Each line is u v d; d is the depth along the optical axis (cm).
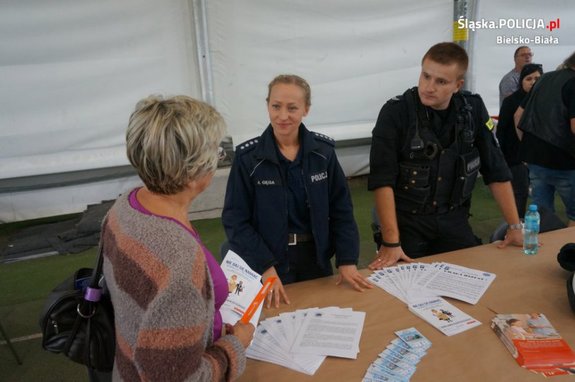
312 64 448
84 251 353
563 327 118
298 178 156
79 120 392
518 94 326
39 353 227
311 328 120
